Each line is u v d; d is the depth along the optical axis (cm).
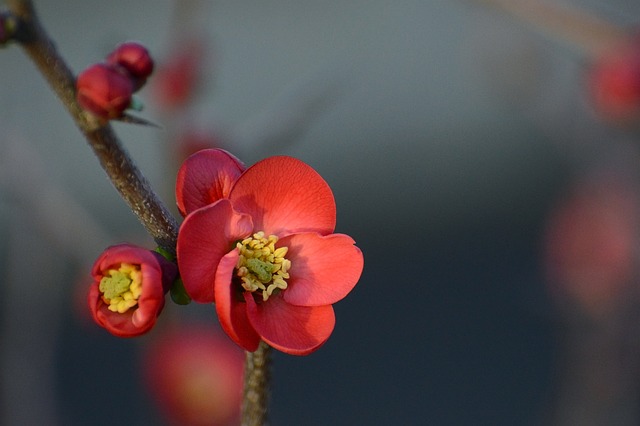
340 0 121
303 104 68
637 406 78
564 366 84
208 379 70
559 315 83
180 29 72
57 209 69
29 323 71
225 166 56
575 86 79
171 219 55
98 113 53
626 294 80
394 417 123
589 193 83
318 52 142
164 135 70
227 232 55
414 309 142
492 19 78
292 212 56
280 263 56
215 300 54
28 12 52
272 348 56
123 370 118
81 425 109
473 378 129
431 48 135
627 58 71
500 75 79
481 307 139
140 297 54
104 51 58
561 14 69
